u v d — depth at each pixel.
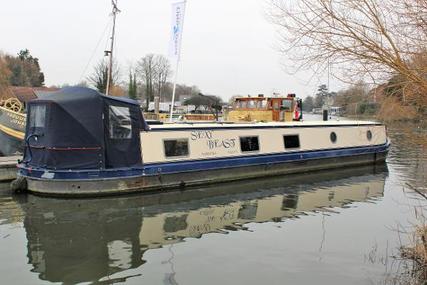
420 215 9.86
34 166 12.11
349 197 12.89
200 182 13.83
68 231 9.21
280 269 7.18
